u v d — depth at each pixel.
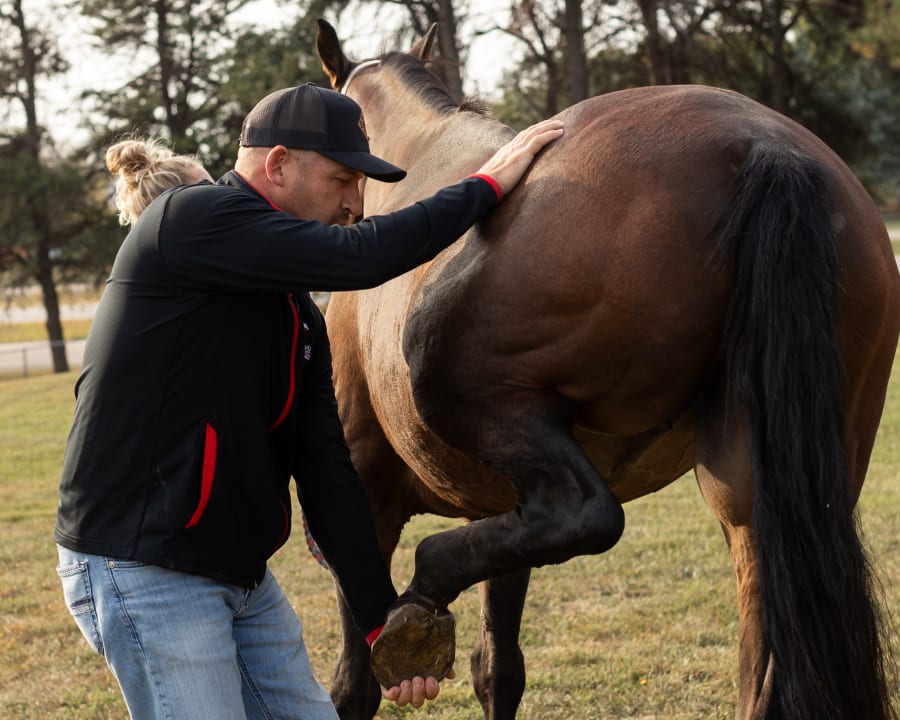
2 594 5.45
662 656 3.99
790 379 1.60
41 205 27.59
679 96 1.86
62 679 4.15
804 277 1.62
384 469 2.72
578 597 4.79
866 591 1.65
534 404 1.85
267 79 20.47
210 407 1.88
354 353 2.64
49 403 16.23
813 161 1.70
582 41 16.69
